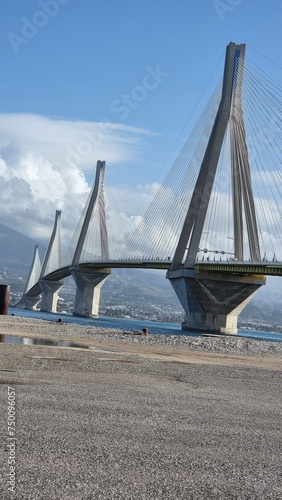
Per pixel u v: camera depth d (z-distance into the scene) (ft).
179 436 34.78
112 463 27.30
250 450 32.81
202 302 393.70
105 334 173.27
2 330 152.46
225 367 91.50
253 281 393.29
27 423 34.06
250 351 149.89
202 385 63.87
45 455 27.45
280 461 30.89
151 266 458.91
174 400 49.75
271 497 24.59
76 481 24.23
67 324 219.20
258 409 49.14
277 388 68.08
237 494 24.58
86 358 84.43
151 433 34.83
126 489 23.89
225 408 47.91
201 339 169.27
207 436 35.58
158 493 23.81
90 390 50.67
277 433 38.83
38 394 45.34
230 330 401.08
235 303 397.19
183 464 28.37
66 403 42.34
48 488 23.15
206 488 24.98
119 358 90.89
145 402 46.93
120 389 53.52
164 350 129.49
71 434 32.32
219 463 29.22
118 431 34.45
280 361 127.54
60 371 64.13
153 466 27.50
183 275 384.68
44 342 121.60
